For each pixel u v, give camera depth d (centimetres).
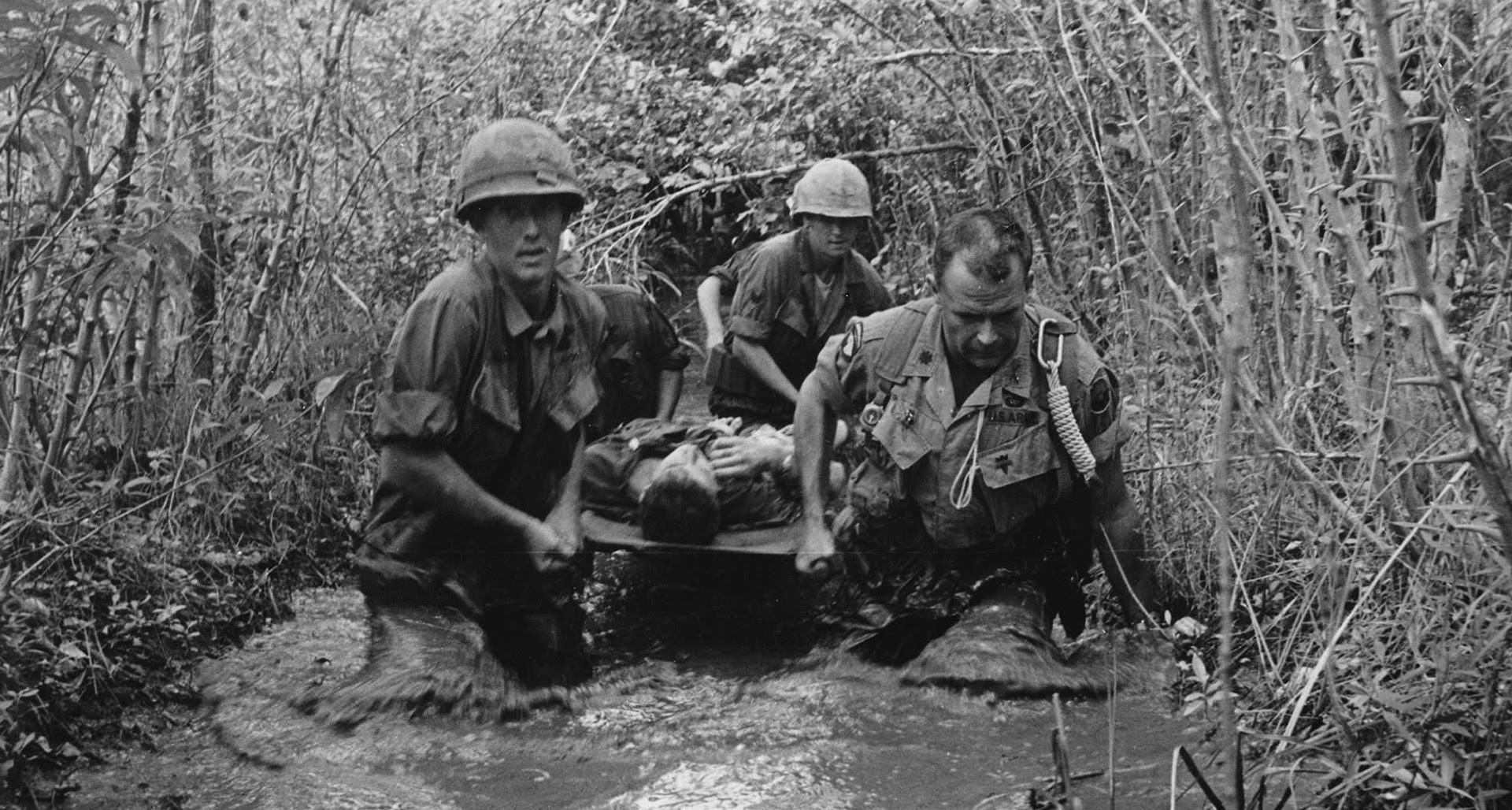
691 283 1200
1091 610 542
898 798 394
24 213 505
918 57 789
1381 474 401
